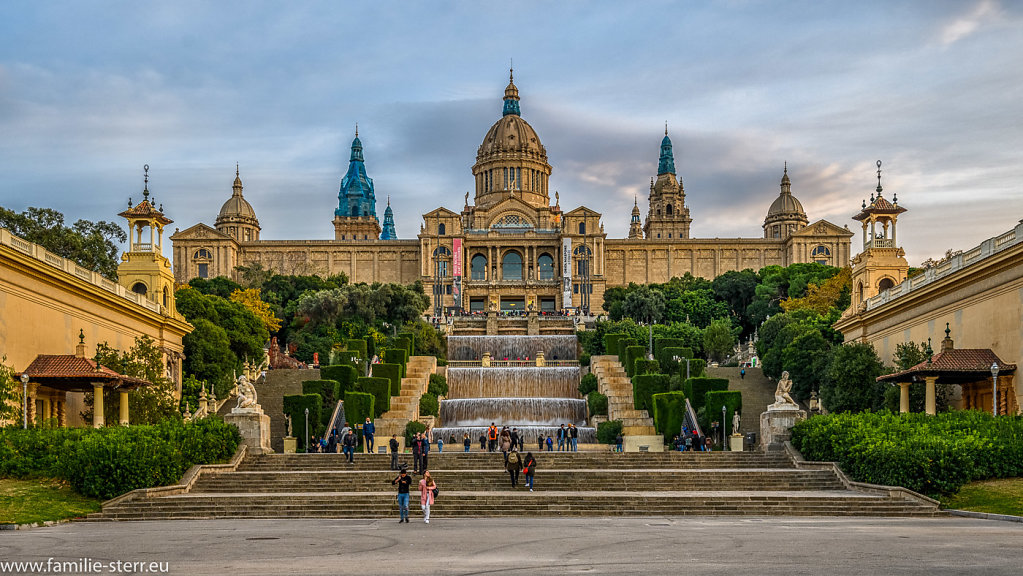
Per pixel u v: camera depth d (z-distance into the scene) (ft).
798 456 185.47
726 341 432.66
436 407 309.01
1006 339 195.52
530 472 160.35
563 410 312.29
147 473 152.76
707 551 93.61
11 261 194.08
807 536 106.63
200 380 311.47
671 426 261.85
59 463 153.48
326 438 246.68
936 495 146.30
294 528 122.01
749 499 145.28
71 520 138.62
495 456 189.26
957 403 222.69
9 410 181.57
